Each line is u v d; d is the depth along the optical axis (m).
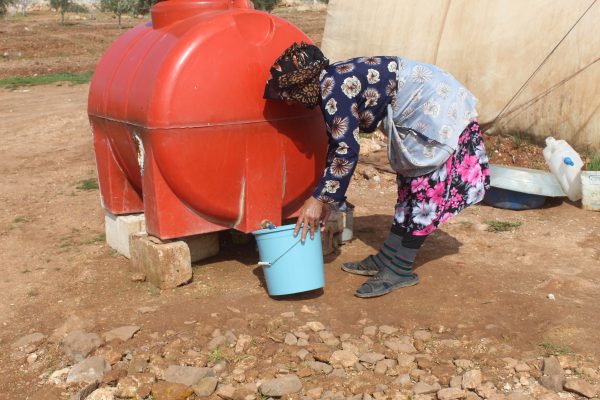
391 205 6.28
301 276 4.11
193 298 4.31
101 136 4.93
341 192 3.93
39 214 6.24
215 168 4.36
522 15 7.59
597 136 7.11
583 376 3.36
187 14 4.45
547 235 5.43
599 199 6.01
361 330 3.87
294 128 4.54
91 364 3.50
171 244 4.45
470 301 4.20
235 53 4.24
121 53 4.73
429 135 3.94
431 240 5.32
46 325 4.07
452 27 8.23
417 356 3.56
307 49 3.85
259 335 3.80
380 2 9.01
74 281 4.64
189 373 3.40
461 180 4.16
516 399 3.15
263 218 4.61
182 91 4.14
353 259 4.91
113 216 5.12
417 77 3.91
